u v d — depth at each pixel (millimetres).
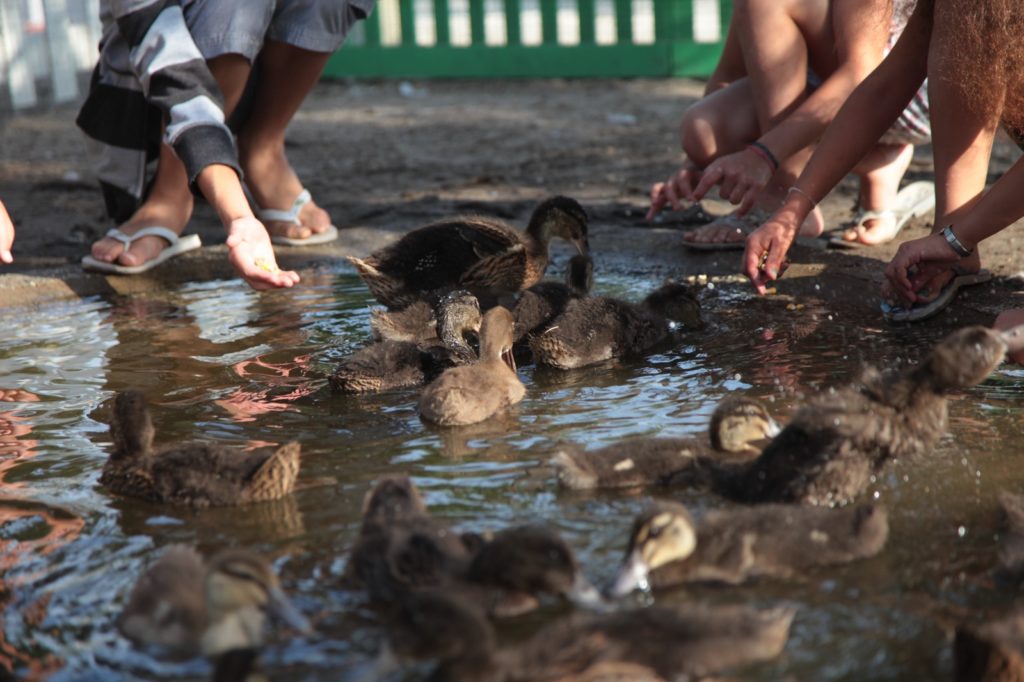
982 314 8906
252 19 10695
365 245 12336
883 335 8625
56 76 24469
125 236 11305
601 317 8688
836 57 10828
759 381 7754
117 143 11492
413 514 5508
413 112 23344
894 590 5035
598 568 5293
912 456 6340
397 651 4492
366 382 7957
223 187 9047
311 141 20172
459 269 10000
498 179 16016
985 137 8391
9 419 7527
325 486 6375
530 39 29969
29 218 14312
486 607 4898
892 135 10922
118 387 8148
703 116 11539
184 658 4734
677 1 25516
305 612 5020
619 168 16547
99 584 5348
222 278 11562
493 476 6414
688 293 9109
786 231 8797
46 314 10297
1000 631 4316
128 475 6402
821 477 5742
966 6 8008
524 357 8891
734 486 6008
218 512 6105
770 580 5168
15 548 5719
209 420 7457
